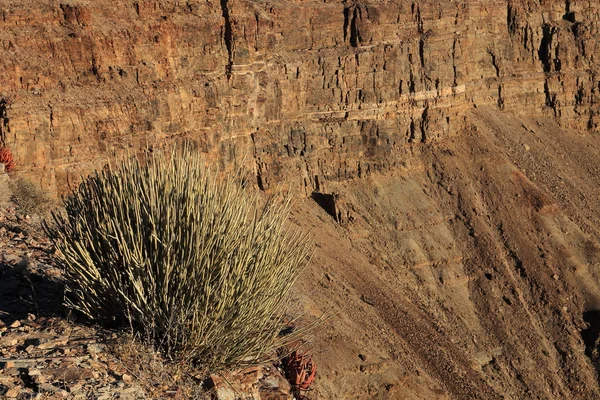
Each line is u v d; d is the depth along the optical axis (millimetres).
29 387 9047
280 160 66625
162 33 53438
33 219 19078
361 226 66625
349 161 71438
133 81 50875
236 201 11398
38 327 10836
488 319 64000
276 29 67562
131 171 11867
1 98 41500
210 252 10844
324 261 59094
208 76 58625
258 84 64188
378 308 57156
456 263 68688
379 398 43188
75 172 43438
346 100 72062
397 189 73000
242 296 10727
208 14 59219
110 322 11188
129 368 10070
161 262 10930
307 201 67438
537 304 66750
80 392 9117
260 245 11109
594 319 65625
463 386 53750
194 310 10656
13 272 13031
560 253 72188
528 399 57469
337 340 45125
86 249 11227
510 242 72125
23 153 41344
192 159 11852
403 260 65875
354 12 73188
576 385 60000
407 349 54000
